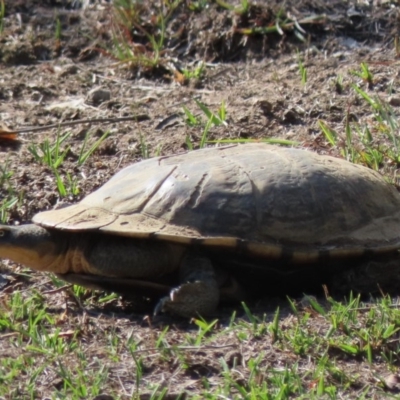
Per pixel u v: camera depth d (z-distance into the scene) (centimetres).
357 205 841
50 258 827
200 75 1416
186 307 787
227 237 788
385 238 834
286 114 1233
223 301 833
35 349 729
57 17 1638
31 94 1399
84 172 1138
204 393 655
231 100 1311
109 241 812
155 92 1383
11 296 865
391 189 899
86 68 1494
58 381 686
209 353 712
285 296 856
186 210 802
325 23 1460
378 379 676
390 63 1348
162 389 669
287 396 653
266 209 809
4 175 1107
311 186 830
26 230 825
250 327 749
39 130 1266
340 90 1292
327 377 677
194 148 1171
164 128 1250
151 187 823
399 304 776
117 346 736
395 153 1102
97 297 871
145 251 805
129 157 1170
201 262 802
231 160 852
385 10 1462
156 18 1555
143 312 837
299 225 810
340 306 764
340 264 834
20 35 1602
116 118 1252
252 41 1467
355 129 1185
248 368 694
